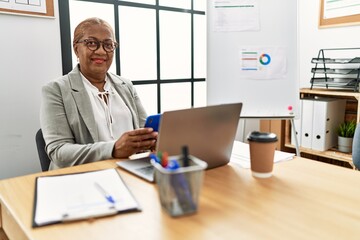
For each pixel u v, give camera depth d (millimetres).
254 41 1796
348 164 2457
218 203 761
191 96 2920
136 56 2482
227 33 1792
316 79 2475
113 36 1651
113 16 2281
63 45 2012
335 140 2467
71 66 2062
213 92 1819
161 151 851
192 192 701
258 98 1824
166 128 831
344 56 2559
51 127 1396
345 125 2408
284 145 2627
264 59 1800
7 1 1687
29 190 827
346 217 694
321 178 941
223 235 615
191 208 704
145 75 2568
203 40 2920
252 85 1819
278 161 1107
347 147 2350
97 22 1591
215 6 1777
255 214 706
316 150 2410
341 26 2545
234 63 1806
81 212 683
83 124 1481
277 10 1781
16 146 1832
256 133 971
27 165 1882
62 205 717
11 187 849
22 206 734
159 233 621
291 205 754
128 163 1042
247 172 987
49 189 806
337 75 2469
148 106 2621
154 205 743
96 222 662
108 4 2236
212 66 1807
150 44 2547
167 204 695
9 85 1767
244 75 1812
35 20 1812
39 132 1521
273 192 832
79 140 1477
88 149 1183
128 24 2385
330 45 2633
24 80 1814
